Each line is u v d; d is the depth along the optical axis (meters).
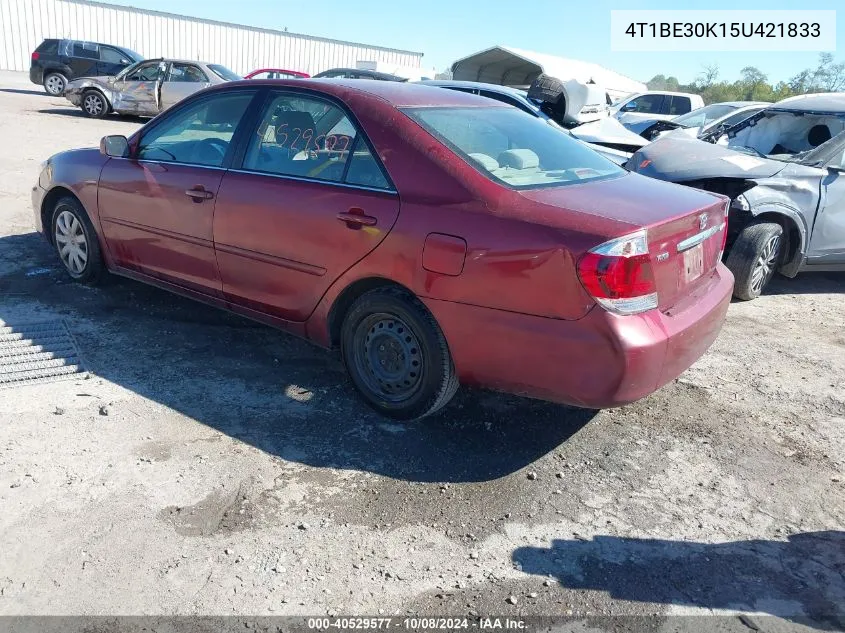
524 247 2.94
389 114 3.51
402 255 3.26
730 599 2.54
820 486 3.28
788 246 6.17
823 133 6.82
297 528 2.77
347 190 3.48
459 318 3.14
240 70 33.91
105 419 3.43
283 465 3.17
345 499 2.97
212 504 2.87
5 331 4.31
